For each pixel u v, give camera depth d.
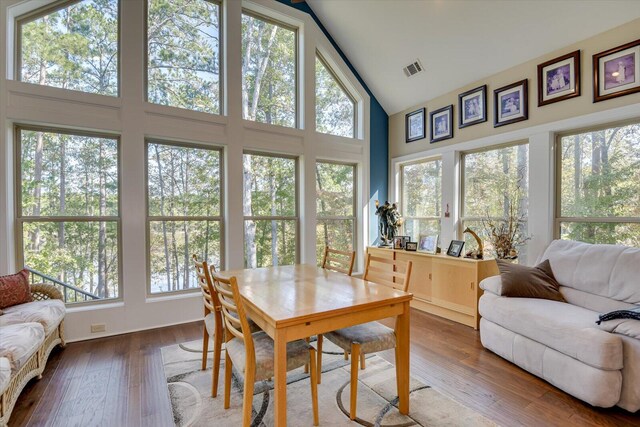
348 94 4.87
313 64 4.31
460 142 3.99
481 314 2.73
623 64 2.61
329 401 1.96
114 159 3.21
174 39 3.49
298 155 4.26
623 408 1.83
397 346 1.87
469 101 3.87
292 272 2.63
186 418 1.81
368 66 4.59
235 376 2.29
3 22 2.72
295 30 4.32
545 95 3.13
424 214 4.59
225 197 3.72
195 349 2.75
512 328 2.39
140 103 3.21
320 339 2.18
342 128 4.79
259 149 3.92
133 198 3.18
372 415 1.82
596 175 2.89
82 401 1.97
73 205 3.06
